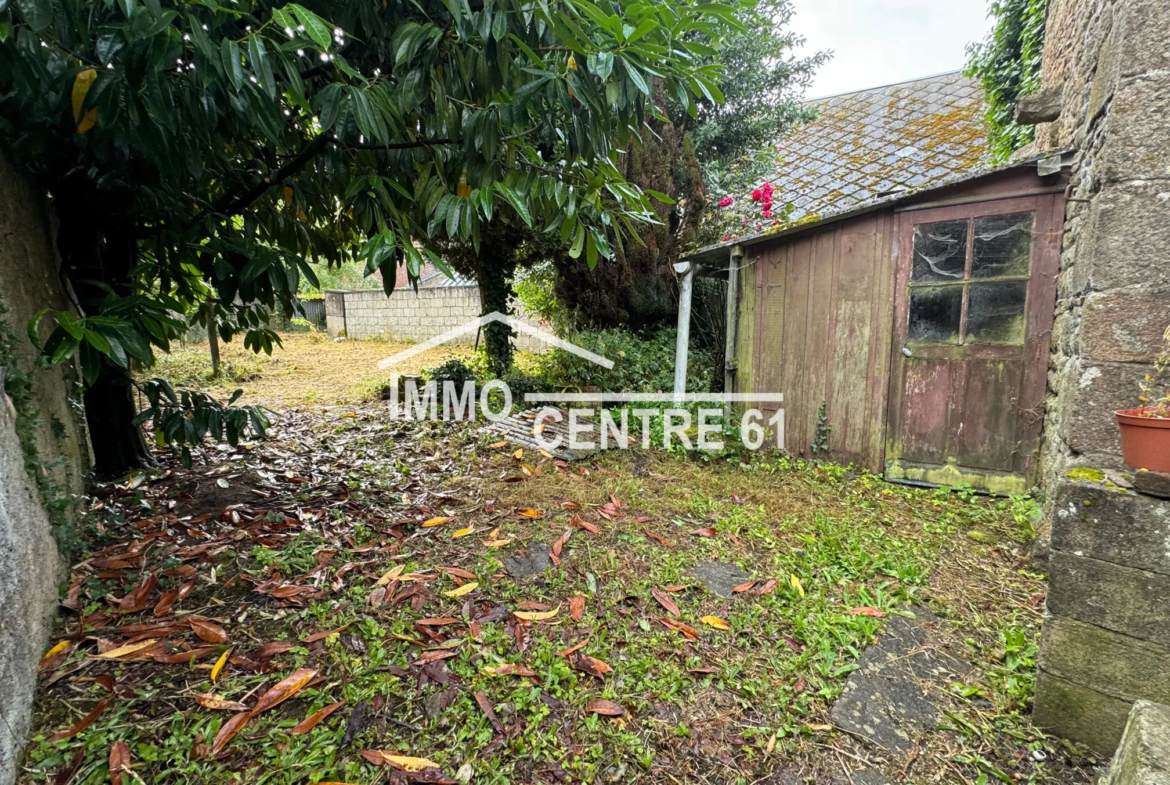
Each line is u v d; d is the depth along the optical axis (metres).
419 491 2.94
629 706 1.41
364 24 1.82
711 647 1.67
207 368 6.64
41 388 1.70
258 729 1.26
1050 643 1.34
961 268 3.10
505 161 1.91
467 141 1.73
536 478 3.20
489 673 1.49
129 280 2.38
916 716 1.41
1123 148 1.27
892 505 2.96
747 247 3.86
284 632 1.63
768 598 1.95
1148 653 1.21
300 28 1.30
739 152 6.26
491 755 1.24
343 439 3.92
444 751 1.24
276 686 1.38
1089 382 1.34
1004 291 2.98
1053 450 2.50
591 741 1.30
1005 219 2.95
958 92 6.44
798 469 3.55
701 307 5.85
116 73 1.30
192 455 3.21
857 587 2.04
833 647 1.68
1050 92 2.90
